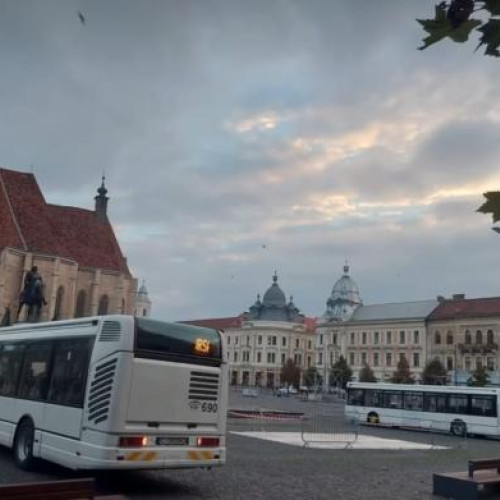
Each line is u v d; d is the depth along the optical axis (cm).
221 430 1430
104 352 1345
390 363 11744
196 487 1460
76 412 1362
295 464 1995
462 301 11200
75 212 8881
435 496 1490
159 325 1368
